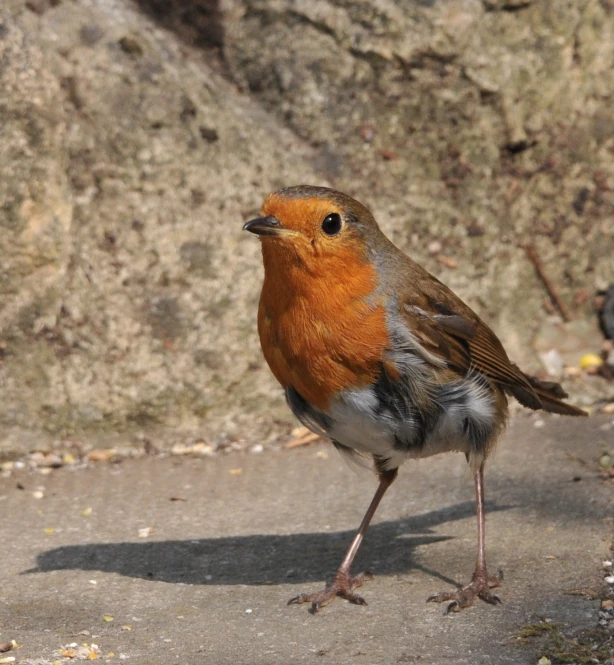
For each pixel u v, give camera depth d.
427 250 12.58
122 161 11.54
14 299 11.04
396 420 7.48
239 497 10.02
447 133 12.62
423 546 8.62
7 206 10.93
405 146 12.62
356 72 12.52
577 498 9.39
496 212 12.83
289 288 7.21
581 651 6.62
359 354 7.26
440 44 12.40
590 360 12.64
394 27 12.41
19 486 10.34
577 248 13.13
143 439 11.30
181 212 11.64
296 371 7.39
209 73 12.66
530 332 12.93
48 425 11.12
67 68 11.52
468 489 9.87
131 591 7.91
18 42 11.26
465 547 8.51
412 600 7.60
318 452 11.16
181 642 6.96
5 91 11.05
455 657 6.61
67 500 10.01
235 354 11.52
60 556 8.64
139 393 11.28
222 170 11.88
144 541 8.97
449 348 7.66
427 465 10.57
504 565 8.03
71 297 11.23
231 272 11.64
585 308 13.11
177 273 11.50
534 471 10.15
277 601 7.68
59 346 11.19
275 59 12.61
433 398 7.58
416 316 7.49
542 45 12.77
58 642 6.98
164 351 11.38
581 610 7.21
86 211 11.40
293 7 12.58
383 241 7.71
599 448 10.64
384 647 6.80
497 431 8.06
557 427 11.31
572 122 12.98
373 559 8.44
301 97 12.56
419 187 12.61
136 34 12.01
